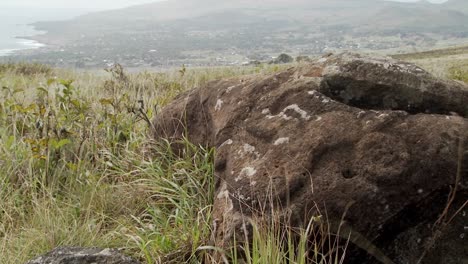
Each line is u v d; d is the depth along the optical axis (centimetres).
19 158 449
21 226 369
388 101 312
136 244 331
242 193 300
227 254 283
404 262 271
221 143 360
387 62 322
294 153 299
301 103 325
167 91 794
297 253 270
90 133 481
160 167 420
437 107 306
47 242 332
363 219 268
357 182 272
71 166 428
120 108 570
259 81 374
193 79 973
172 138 451
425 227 275
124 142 496
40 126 473
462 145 274
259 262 251
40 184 421
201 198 376
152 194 398
